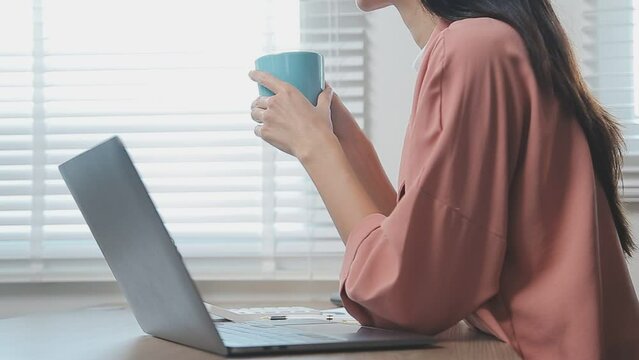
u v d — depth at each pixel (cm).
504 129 94
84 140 183
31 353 83
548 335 93
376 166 136
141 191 71
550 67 98
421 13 127
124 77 183
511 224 97
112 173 76
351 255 96
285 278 179
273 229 181
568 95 99
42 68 183
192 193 182
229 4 183
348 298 99
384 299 91
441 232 91
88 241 183
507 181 94
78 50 183
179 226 182
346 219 100
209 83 183
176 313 79
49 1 184
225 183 182
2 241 182
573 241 96
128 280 89
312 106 108
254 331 92
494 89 94
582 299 93
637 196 174
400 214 91
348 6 181
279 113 107
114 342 92
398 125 179
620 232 115
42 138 183
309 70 112
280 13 182
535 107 96
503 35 96
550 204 98
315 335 85
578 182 98
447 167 91
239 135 183
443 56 96
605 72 180
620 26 179
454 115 92
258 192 182
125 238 81
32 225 182
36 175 183
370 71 180
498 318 96
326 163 103
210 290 181
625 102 179
